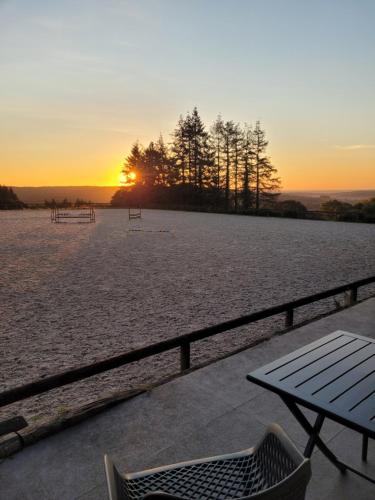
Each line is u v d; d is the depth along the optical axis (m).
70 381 2.51
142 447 2.16
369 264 11.06
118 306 6.73
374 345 1.98
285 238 17.86
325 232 20.75
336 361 1.80
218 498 1.26
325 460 2.07
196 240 17.08
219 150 50.75
